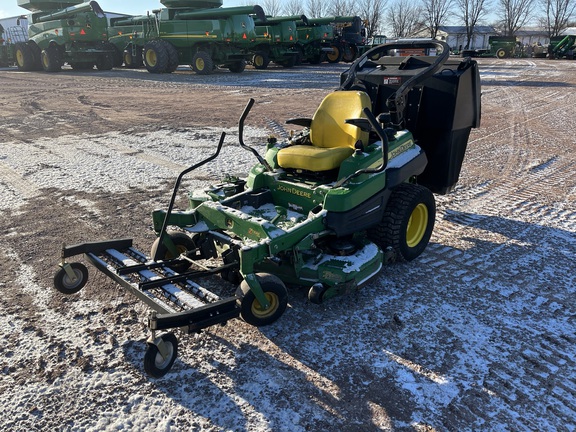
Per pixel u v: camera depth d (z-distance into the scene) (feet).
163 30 75.77
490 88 61.98
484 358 11.10
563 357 11.20
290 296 13.64
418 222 16.08
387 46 18.40
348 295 13.74
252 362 10.88
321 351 11.28
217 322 10.23
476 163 28.09
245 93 55.31
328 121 15.52
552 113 44.47
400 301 13.46
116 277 11.57
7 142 31.89
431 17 251.60
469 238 17.85
